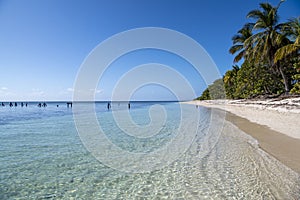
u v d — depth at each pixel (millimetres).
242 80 36031
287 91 24594
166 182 5871
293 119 14547
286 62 24094
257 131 12086
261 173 5965
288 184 5145
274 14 24641
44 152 9328
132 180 6086
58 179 6199
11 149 9859
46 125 19312
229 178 5840
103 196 5141
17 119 25453
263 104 24391
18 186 5730
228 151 8602
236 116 21672
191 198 4883
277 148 8172
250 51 28922
